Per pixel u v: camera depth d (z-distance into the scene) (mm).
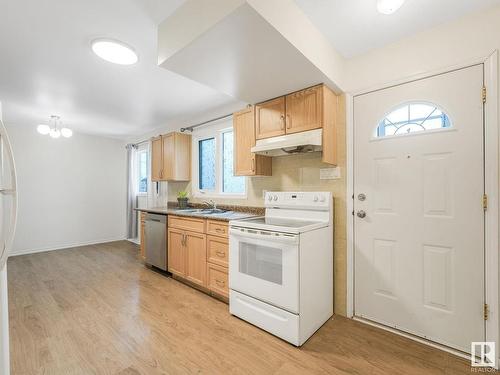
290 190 2568
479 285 1597
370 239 2043
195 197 3859
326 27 1734
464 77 1647
